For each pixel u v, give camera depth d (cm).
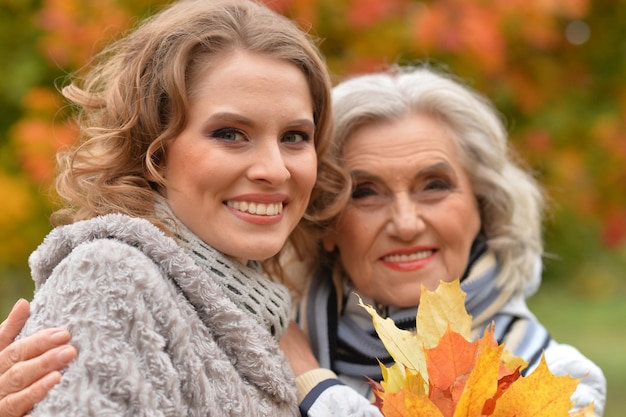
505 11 354
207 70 176
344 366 223
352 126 221
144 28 191
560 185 401
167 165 179
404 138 217
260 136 176
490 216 235
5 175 363
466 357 159
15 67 366
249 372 170
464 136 226
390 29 349
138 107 181
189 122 176
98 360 147
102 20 325
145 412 146
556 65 406
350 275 225
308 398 192
